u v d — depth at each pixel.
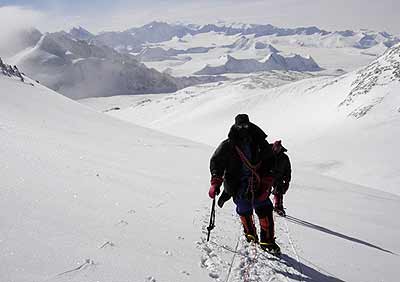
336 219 9.43
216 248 5.11
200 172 13.38
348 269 5.29
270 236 5.39
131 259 4.04
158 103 189.62
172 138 28.17
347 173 52.38
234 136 5.22
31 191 5.58
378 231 8.78
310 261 5.36
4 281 3.07
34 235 4.05
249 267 4.66
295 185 14.84
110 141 18.62
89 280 3.40
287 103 122.56
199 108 149.00
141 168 11.49
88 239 4.30
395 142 62.22
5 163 6.95
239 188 5.32
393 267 5.82
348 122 81.56
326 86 125.25
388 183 46.97
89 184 7.08
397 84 88.69
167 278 3.80
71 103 35.09
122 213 5.66
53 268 3.46
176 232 5.40
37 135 12.95
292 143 75.94
